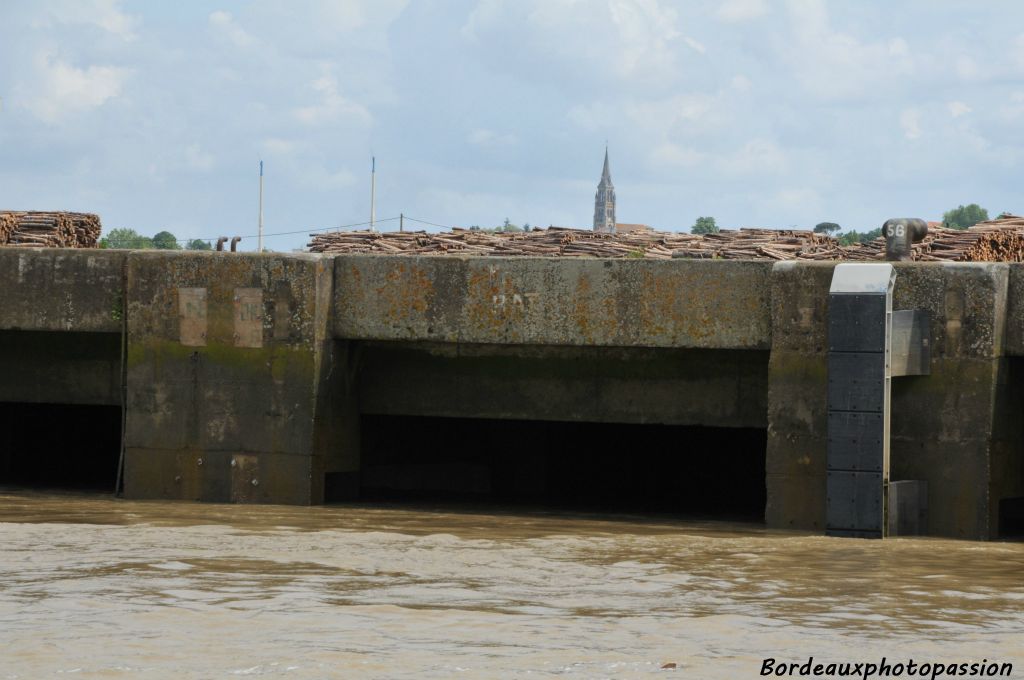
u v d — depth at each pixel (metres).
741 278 38.22
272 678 20.36
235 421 41.62
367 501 43.28
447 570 29.47
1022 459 38.06
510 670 20.75
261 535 34.75
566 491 49.75
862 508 35.53
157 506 40.88
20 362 46.00
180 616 24.30
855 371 35.50
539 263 39.81
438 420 47.81
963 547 34.31
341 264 41.41
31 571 28.78
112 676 20.41
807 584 28.09
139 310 42.41
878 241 51.38
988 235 48.31
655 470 50.25
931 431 36.31
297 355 41.06
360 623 23.81
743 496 49.19
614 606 25.47
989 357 35.75
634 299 39.09
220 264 41.59
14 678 20.27
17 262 43.84
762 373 40.06
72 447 52.84
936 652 22.08
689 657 21.59
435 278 40.69
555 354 41.91
